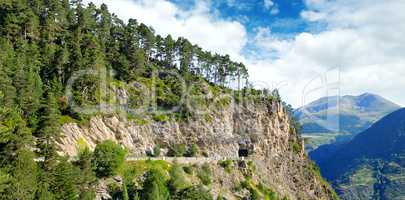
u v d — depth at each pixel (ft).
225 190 398.83
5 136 224.53
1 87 301.63
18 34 426.10
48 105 290.56
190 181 362.33
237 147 508.53
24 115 311.47
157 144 423.64
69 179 234.17
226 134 501.15
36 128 293.64
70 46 424.87
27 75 333.42
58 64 391.24
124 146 386.32
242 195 408.46
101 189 278.05
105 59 456.04
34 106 312.29
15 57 360.07
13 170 210.18
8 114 280.51
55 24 472.03
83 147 336.49
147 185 285.84
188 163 392.06
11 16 411.75
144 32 540.52
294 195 541.34
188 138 456.04
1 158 219.20
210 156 462.60
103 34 505.25
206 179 381.60
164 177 318.24
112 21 551.59
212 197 343.87
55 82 368.48
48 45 423.23
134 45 492.95
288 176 564.71
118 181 293.64
